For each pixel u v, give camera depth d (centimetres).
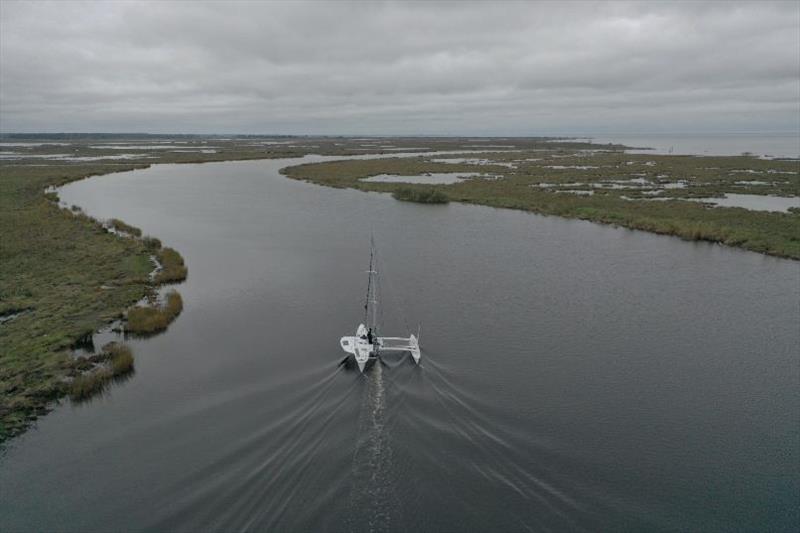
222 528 1680
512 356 3053
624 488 1900
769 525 1759
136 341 3269
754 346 3291
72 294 4041
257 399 2525
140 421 2381
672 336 3422
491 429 2222
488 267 4934
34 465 2086
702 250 5591
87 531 1733
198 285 4359
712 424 2400
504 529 1630
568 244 5841
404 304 3944
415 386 2597
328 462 1955
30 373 2809
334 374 2752
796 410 2544
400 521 1648
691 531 1714
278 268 4844
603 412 2455
